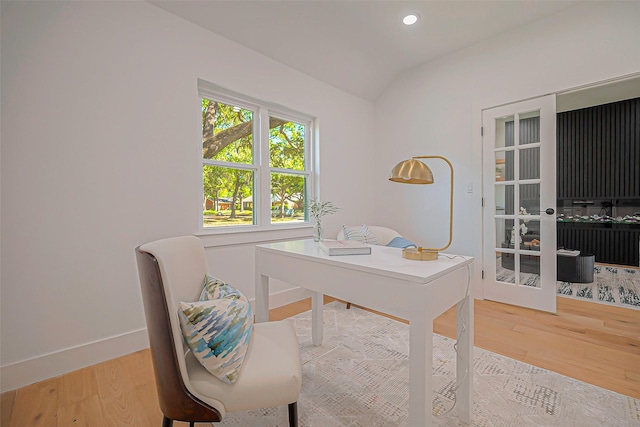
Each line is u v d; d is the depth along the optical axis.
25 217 1.64
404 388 1.60
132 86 2.01
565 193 5.34
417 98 3.52
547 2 2.43
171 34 2.19
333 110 3.46
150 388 1.60
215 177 2.57
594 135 5.01
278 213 3.06
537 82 2.65
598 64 2.36
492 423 1.32
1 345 1.57
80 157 1.81
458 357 1.36
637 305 2.84
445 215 3.32
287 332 1.31
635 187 4.65
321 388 1.60
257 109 2.86
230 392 0.94
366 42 2.94
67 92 1.76
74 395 1.53
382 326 2.43
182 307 0.95
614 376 1.67
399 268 1.16
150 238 2.10
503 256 2.93
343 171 3.59
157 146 2.13
